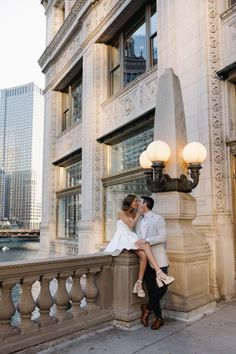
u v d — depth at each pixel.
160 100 6.43
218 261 7.06
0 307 4.10
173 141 6.06
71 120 18.27
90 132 14.14
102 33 13.68
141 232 5.33
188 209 6.06
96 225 13.27
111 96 13.34
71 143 17.12
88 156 14.16
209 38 8.05
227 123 7.73
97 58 14.38
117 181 12.49
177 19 9.07
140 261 5.13
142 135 11.42
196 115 8.06
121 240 5.25
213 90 7.85
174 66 9.02
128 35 12.95
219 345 4.34
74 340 4.57
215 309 6.05
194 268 5.78
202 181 7.63
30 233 64.38
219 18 8.20
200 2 8.26
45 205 19.64
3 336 4.03
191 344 4.38
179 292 5.56
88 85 14.69
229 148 7.64
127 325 5.02
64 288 4.84
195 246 5.89
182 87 8.62
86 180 14.23
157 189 6.01
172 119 6.14
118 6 12.41
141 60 11.98
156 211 6.12
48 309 4.59
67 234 17.27
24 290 4.37
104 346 4.35
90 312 5.03
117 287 5.30
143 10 11.97
